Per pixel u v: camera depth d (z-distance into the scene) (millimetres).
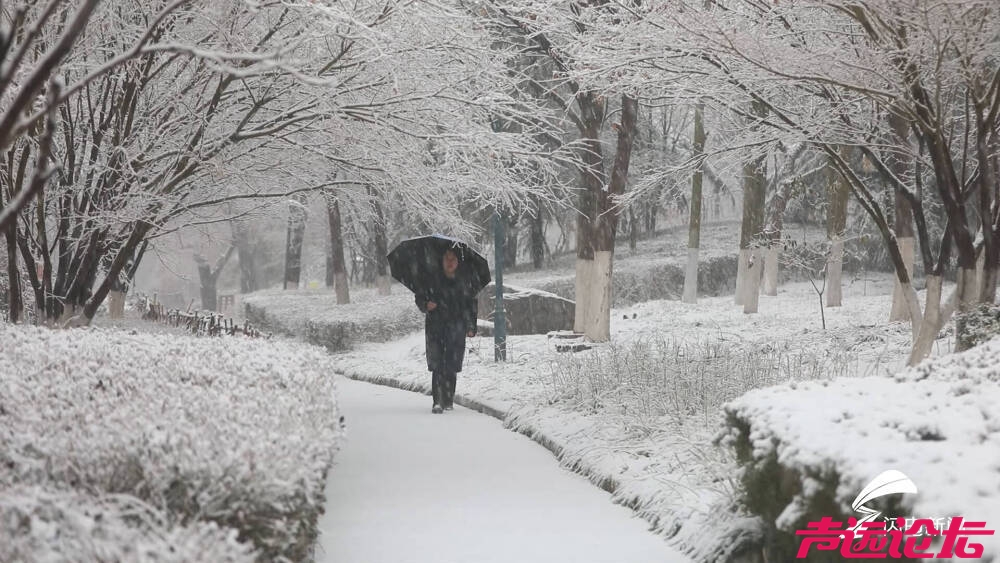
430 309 16953
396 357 28469
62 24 13914
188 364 9133
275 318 40500
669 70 14406
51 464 5617
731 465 8539
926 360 8773
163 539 4840
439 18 14023
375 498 10266
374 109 15773
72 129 16703
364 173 17688
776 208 36156
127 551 4570
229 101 16562
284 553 5773
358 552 8141
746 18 13711
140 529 5004
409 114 15930
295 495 5711
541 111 17656
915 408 6762
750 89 14375
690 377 14195
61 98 5879
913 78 12453
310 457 6020
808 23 13859
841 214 33406
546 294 33125
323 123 16016
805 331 23906
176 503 5418
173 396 7301
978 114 12508
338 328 34344
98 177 17109
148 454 5586
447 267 16906
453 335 17031
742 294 36844
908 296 14750
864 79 12898
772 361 15086
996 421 6172
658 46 13922
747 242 36562
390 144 16344
